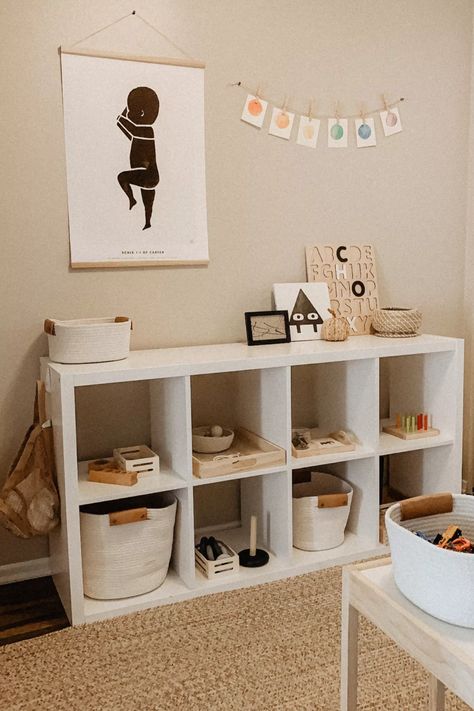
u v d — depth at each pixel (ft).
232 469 7.52
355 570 4.32
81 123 7.86
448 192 10.13
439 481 9.03
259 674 6.10
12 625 7.06
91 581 7.23
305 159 9.10
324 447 8.09
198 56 8.35
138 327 8.43
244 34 8.55
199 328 8.76
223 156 8.63
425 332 10.25
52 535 7.92
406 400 9.53
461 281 10.43
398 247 9.88
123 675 6.12
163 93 8.20
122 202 8.14
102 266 8.13
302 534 8.21
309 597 7.42
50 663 6.32
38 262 7.86
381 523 8.61
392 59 9.45
